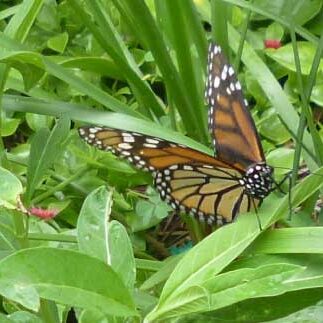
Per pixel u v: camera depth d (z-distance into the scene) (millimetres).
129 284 227
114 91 454
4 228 267
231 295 208
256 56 357
